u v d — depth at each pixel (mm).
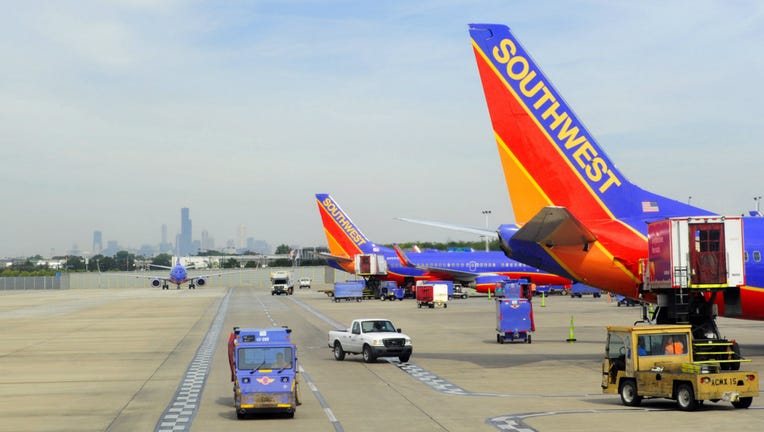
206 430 24688
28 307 117375
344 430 24375
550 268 41938
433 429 24297
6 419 26938
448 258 138750
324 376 38406
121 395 32406
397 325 73562
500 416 26516
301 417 26828
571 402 29578
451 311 96750
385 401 30234
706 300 38469
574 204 41406
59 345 55500
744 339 55906
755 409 27344
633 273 40750
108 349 52469
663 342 28703
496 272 137625
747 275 40406
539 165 41500
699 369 27344
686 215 41250
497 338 55938
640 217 41281
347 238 144875
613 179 41406
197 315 90438
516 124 41469
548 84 41406
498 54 41438
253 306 111312
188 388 34375
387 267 139125
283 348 27281
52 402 30625
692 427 24062
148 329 70125
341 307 107750
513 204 41750
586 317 82062
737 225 36906
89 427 25406
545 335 61375
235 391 27328
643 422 25031
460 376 37906
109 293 193625
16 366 43000
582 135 41375
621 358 29375
